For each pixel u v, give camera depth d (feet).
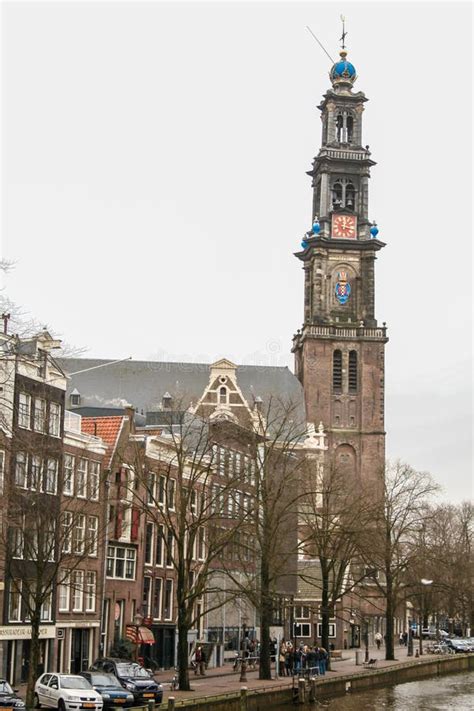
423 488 416.67
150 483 285.84
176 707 184.85
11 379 214.48
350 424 563.07
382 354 568.82
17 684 226.38
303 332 575.79
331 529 318.45
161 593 293.84
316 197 600.39
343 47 612.70
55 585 203.72
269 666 262.67
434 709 238.89
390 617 362.53
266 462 276.82
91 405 527.81
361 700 255.91
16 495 187.73
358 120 597.93
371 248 579.48
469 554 511.40
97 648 258.57
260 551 269.85
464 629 544.62
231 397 513.04
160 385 538.06
